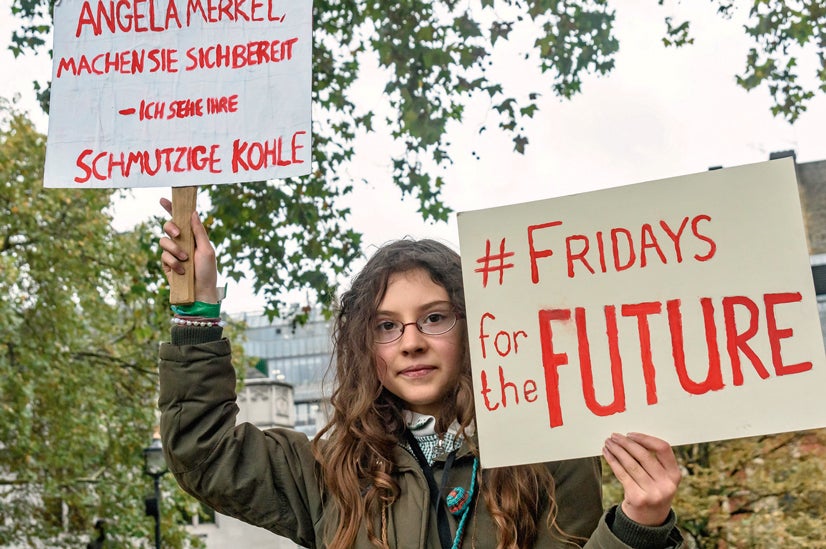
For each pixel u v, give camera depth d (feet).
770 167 7.13
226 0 9.02
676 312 7.07
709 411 6.84
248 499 8.01
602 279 7.26
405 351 7.70
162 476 52.80
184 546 59.06
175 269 8.30
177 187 8.69
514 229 7.47
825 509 33.53
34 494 54.90
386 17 22.57
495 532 7.34
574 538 7.40
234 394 8.30
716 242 7.12
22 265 47.88
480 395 7.22
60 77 9.00
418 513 7.46
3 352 45.37
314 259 24.62
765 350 6.86
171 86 8.92
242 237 24.41
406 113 22.67
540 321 7.28
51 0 22.86
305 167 8.62
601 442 6.96
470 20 22.08
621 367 7.07
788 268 6.95
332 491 7.74
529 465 7.55
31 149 46.09
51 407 48.26
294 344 230.68
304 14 8.93
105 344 50.85
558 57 21.79
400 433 7.94
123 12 9.07
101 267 47.80
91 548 51.83
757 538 32.99
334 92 24.36
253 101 8.81
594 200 7.41
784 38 20.75
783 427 6.70
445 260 8.07
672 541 6.65
